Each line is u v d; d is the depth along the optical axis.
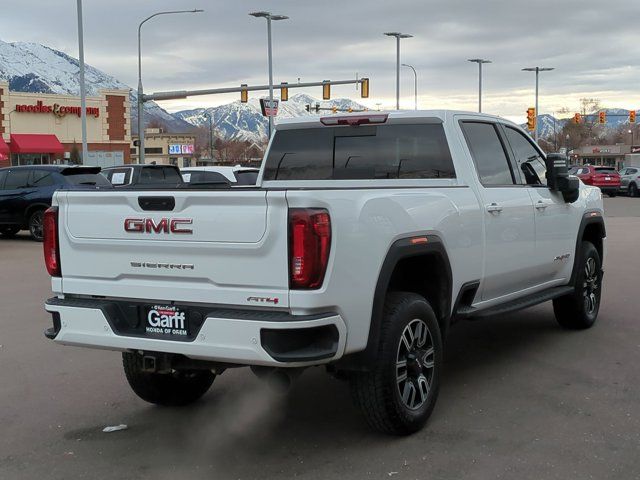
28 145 46.88
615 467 4.03
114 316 4.25
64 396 5.53
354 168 6.00
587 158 122.50
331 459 4.23
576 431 4.58
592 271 7.41
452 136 5.56
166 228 4.05
